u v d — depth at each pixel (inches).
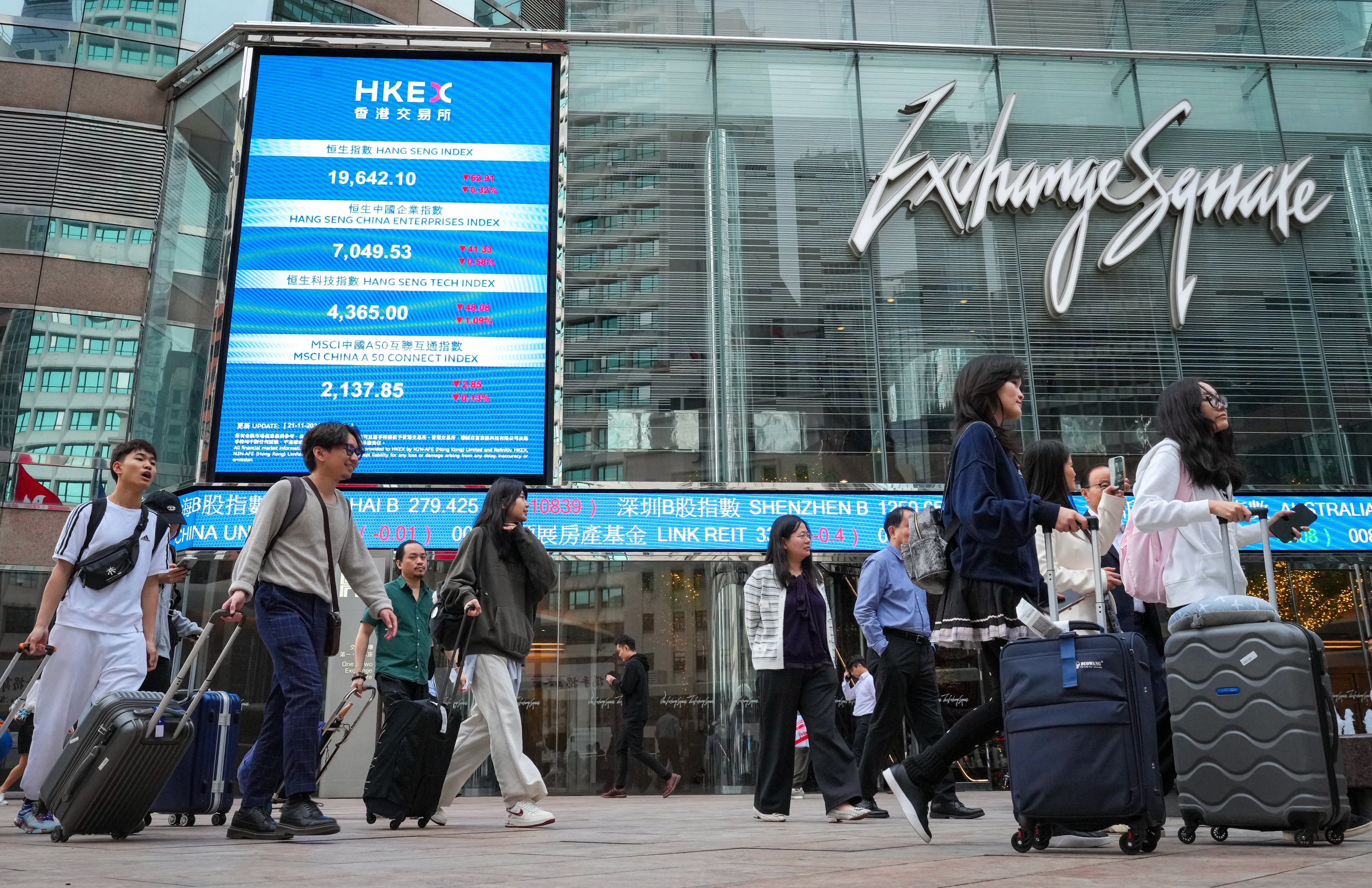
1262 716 124.7
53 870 102.6
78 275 488.7
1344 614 427.8
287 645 150.1
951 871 97.8
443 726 179.3
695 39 489.1
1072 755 117.1
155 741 146.3
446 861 112.1
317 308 432.5
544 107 471.5
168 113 512.1
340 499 164.1
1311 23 526.9
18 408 469.1
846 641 416.2
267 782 151.9
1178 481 141.3
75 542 165.0
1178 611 137.0
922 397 452.1
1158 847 125.3
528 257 448.8
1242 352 468.8
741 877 93.6
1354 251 488.4
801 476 437.7
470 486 418.9
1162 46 519.8
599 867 103.9
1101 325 467.8
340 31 465.4
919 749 392.8
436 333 434.3
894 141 488.1
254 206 442.3
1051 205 482.3
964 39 512.7
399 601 238.8
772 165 479.8
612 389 441.4
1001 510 121.3
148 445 174.4
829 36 506.3
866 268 467.8
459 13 548.7
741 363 450.3
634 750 375.6
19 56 506.9
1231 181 488.1
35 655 160.6
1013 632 125.0
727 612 413.1
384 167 451.8
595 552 415.2
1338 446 458.9
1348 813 125.8
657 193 470.6
